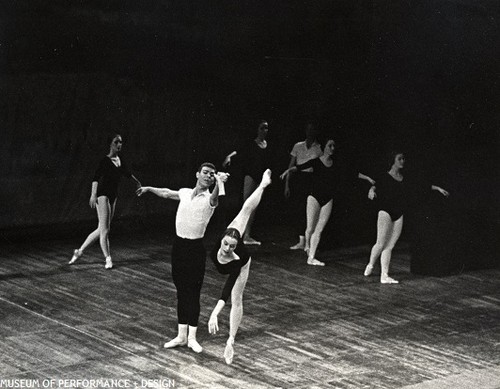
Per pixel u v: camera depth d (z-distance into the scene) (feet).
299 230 54.65
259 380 32.99
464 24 57.67
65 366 33.40
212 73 59.82
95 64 55.26
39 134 53.67
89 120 55.42
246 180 54.24
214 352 35.86
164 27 57.57
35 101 53.31
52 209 54.65
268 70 61.57
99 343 36.22
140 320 39.50
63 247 52.39
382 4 59.67
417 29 58.85
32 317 39.22
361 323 40.98
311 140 54.24
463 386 33.47
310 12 61.21
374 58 60.18
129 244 53.98
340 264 51.65
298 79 61.93
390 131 59.26
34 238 53.83
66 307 40.96
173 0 57.67
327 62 61.52
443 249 50.24
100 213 47.80
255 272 48.80
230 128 60.85
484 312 43.91
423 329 40.63
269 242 56.03
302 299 44.32
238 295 34.32
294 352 36.45
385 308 43.62
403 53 59.26
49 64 53.57
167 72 58.08
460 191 54.95
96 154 55.93
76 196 55.42
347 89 60.90
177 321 39.63
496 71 57.57
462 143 57.26
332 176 50.62
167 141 58.70
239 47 60.59
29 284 44.52
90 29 54.80
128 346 36.01
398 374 34.47
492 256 52.75
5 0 51.60
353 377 33.86
